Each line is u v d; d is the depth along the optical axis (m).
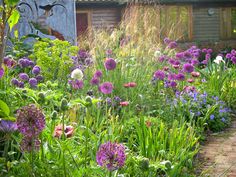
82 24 20.11
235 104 7.84
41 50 6.45
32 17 9.57
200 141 5.61
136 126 4.53
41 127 2.48
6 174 2.90
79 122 4.27
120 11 20.36
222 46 22.19
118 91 6.29
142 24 8.55
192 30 22.08
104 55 7.11
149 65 7.23
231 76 8.57
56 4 9.85
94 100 3.33
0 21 3.22
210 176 4.29
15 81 4.26
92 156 3.43
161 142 4.43
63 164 2.93
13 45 7.58
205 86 7.82
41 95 3.49
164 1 21.16
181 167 4.04
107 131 4.31
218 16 22.52
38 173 2.95
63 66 6.13
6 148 2.96
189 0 21.58
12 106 3.72
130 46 7.37
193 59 8.25
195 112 6.18
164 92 6.59
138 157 3.47
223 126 6.35
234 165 4.63
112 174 3.08
